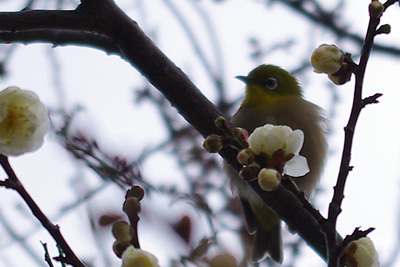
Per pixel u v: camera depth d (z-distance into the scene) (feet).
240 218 10.50
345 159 6.97
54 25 7.32
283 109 11.55
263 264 10.62
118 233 6.89
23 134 6.86
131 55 7.37
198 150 11.01
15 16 7.30
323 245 7.28
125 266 6.82
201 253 8.34
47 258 6.98
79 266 6.95
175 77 7.36
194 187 10.35
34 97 6.88
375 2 7.00
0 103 6.87
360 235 6.92
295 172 6.94
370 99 6.99
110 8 7.35
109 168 9.37
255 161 6.92
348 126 6.98
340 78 7.02
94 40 7.54
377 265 6.96
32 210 6.94
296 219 7.29
